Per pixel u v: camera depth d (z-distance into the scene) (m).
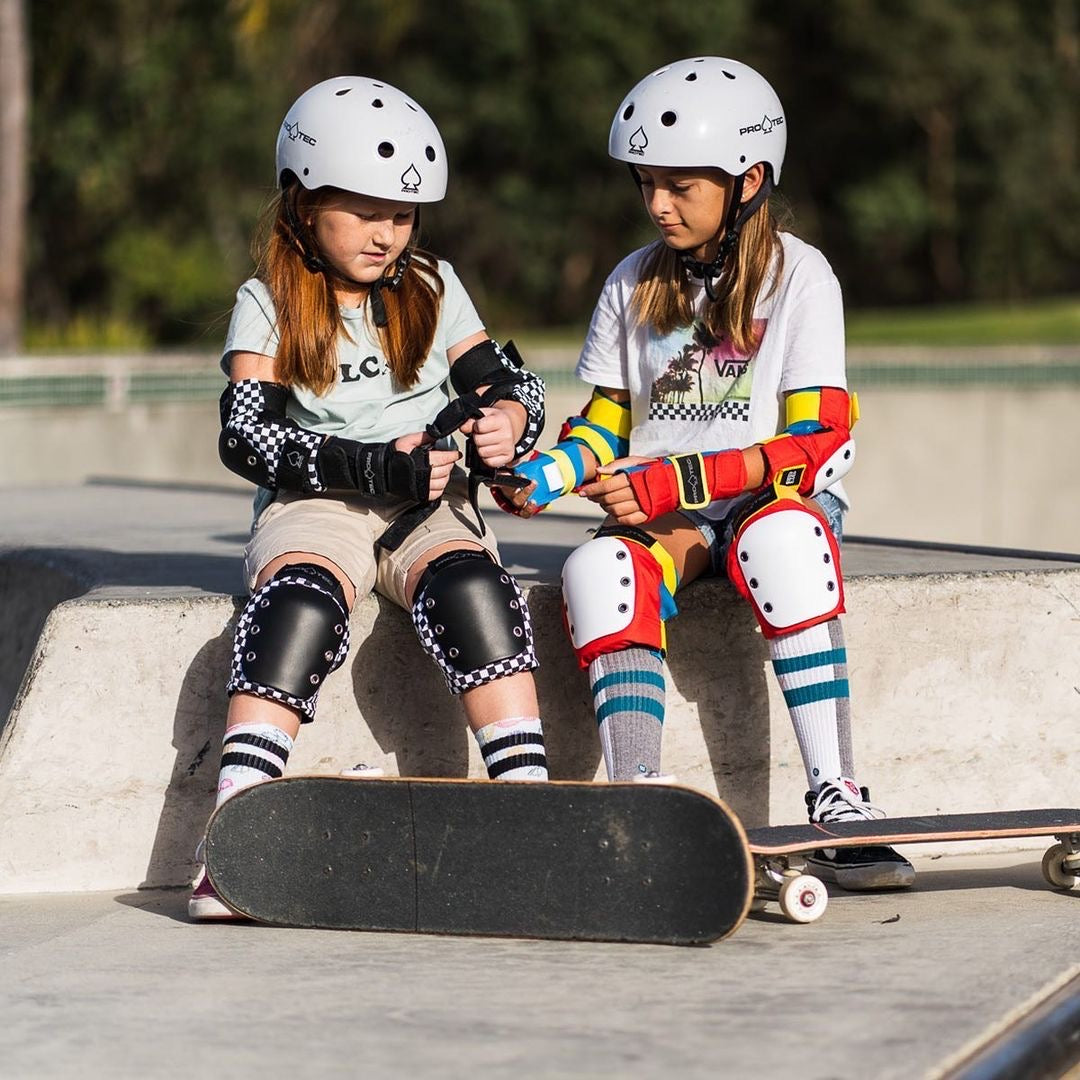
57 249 59.09
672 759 9.00
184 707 8.45
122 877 8.40
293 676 7.41
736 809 9.09
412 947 6.86
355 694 8.62
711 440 8.70
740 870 6.49
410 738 8.73
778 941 6.90
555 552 11.93
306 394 8.33
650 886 6.66
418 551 8.03
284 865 7.13
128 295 58.72
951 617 9.25
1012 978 6.22
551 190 77.00
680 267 8.73
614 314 9.11
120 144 55.00
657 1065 5.25
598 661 7.93
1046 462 33.50
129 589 9.37
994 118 81.38
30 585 12.28
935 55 79.94
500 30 70.00
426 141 8.17
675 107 8.30
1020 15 82.75
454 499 8.58
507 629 7.63
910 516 32.75
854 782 7.99
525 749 7.58
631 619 7.84
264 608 7.48
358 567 7.96
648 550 8.13
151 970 6.54
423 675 8.72
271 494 8.50
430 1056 5.37
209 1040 5.57
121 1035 5.65
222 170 59.16
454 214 76.25
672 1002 5.96
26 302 58.56
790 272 8.58
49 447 26.56
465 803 6.86
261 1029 5.69
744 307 8.52
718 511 8.68
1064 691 9.41
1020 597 9.34
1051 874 8.07
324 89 8.21
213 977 6.40
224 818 7.12
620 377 9.12
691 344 8.77
